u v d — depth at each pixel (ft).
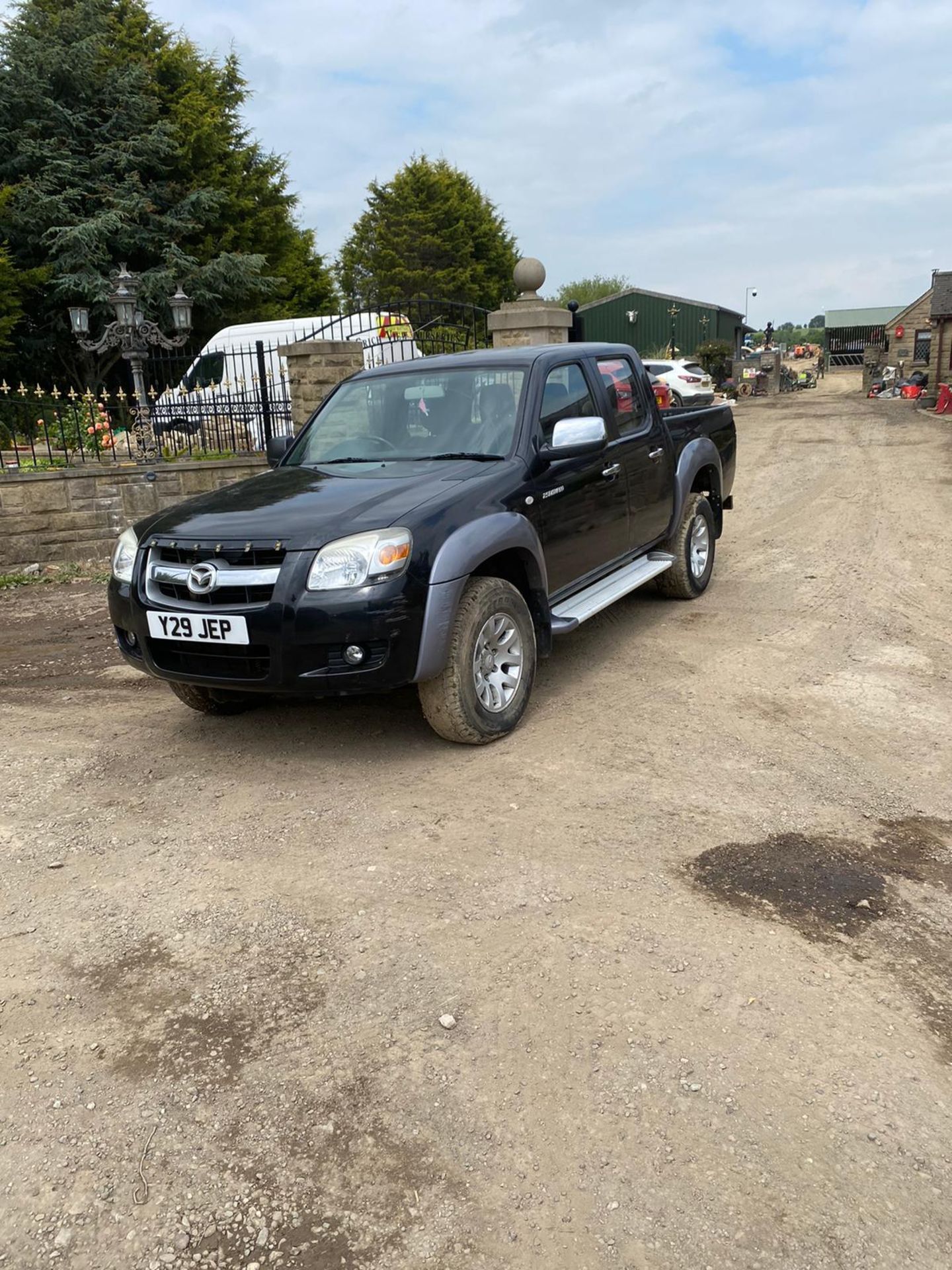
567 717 15.76
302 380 35.12
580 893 10.45
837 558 28.12
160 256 76.13
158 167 77.41
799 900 10.23
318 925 10.05
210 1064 8.11
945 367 98.84
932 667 17.90
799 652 19.10
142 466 32.76
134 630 14.28
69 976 9.39
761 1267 6.13
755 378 138.21
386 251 136.67
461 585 13.57
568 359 18.03
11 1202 6.82
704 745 14.44
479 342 44.73
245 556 13.17
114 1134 7.39
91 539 32.37
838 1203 6.56
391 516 13.30
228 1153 7.18
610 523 18.37
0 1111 7.66
